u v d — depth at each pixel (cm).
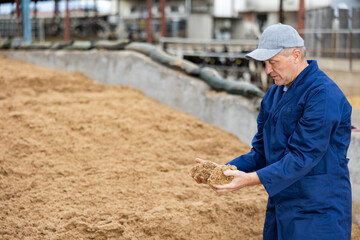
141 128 517
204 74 599
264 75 736
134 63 680
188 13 2816
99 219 322
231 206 354
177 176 413
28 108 536
